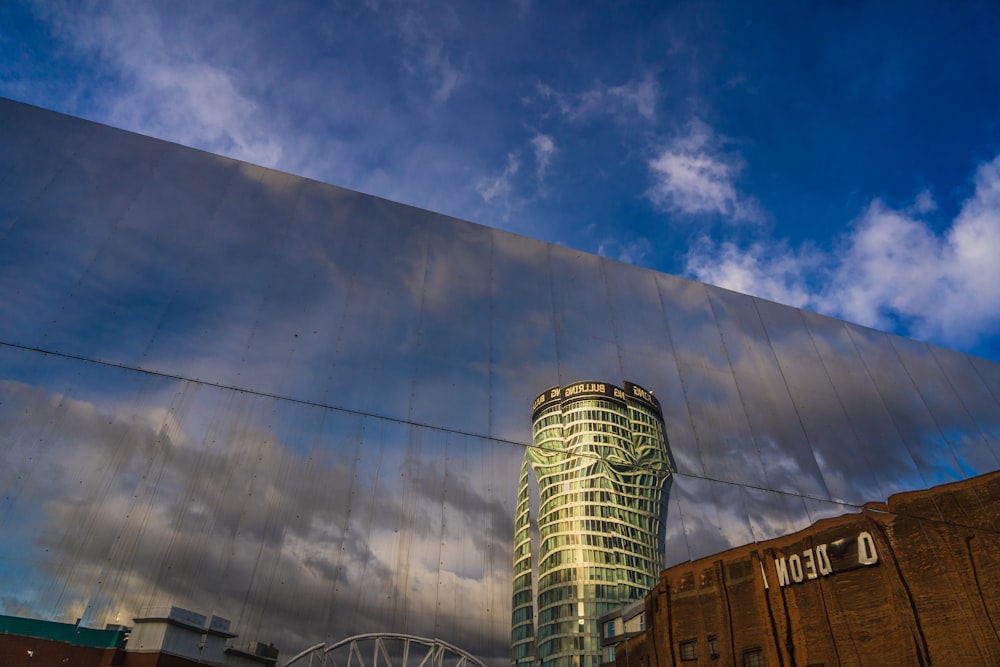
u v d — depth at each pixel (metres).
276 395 7.94
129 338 7.67
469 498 8.04
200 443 7.24
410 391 8.69
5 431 6.53
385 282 9.60
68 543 6.21
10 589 5.83
